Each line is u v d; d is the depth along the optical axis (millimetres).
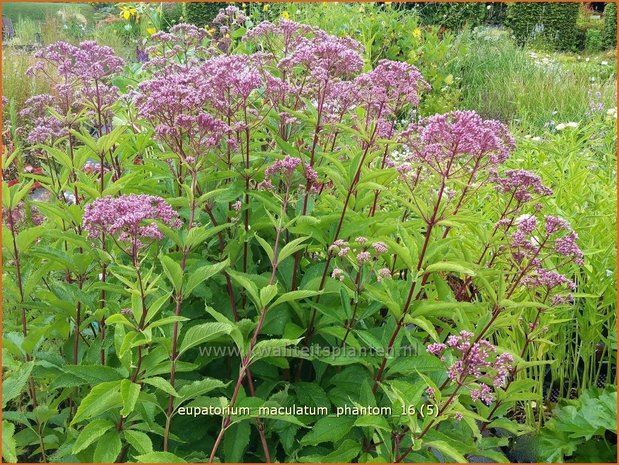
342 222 3770
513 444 4426
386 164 4484
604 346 5324
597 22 20172
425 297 4508
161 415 3635
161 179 4285
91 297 3648
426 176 4656
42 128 4379
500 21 19500
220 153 3916
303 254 4328
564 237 3770
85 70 4520
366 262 3488
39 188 6816
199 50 5309
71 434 3484
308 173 3637
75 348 3662
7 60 10312
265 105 4336
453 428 3828
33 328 3811
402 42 12906
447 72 13328
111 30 16234
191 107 3547
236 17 5648
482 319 3469
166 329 3475
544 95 12062
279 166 3555
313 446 3672
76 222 3834
